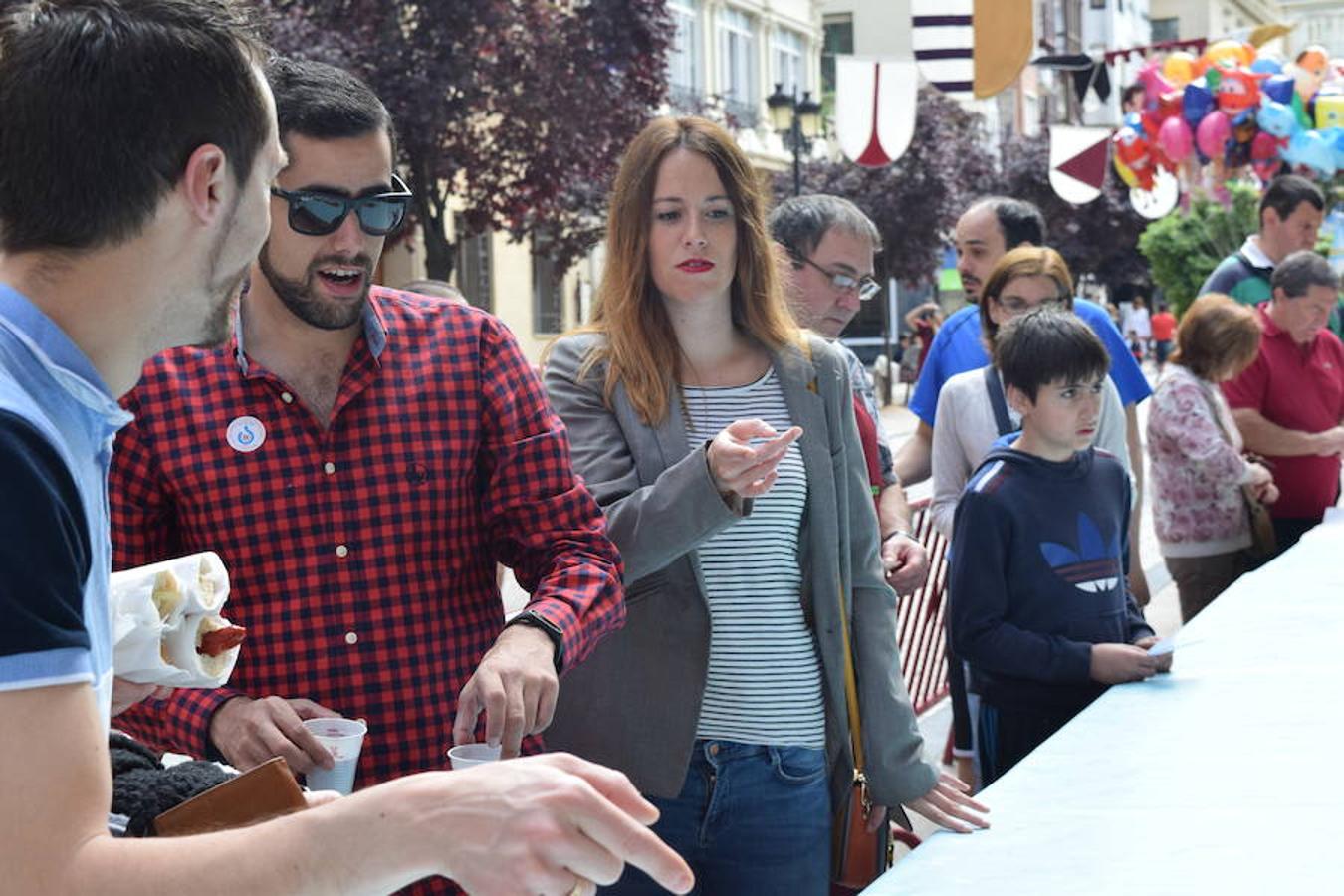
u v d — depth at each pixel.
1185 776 2.39
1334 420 5.91
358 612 2.26
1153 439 5.38
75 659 1.20
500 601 2.47
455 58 14.50
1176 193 10.91
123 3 1.35
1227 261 6.78
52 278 1.33
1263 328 5.82
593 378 2.88
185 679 1.72
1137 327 38.38
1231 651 3.39
